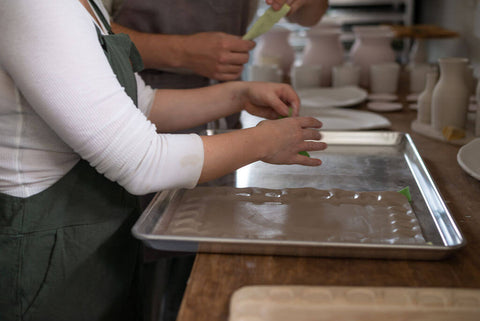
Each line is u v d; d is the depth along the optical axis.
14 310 0.88
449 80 1.36
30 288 0.88
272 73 2.10
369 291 0.63
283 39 2.49
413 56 2.49
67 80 0.69
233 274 0.72
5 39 0.69
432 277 0.70
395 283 0.69
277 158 0.88
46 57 0.68
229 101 1.17
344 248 0.72
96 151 0.73
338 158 1.24
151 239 0.74
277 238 0.80
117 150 0.73
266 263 0.74
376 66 2.03
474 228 0.86
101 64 0.73
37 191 0.85
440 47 3.15
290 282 0.70
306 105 1.79
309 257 0.76
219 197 0.98
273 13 1.29
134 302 1.04
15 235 0.85
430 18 3.53
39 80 0.68
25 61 0.68
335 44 2.29
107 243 0.92
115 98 0.73
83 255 0.89
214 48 1.33
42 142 0.83
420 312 0.59
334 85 2.16
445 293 0.62
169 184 0.79
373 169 1.16
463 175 1.11
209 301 0.66
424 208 0.93
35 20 0.67
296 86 2.16
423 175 1.05
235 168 0.84
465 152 1.12
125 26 1.52
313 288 0.63
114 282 0.94
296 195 0.98
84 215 0.89
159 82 1.53
